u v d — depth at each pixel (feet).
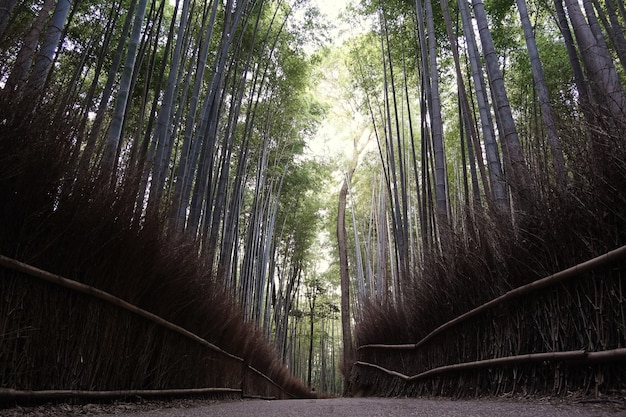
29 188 6.15
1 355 5.79
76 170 7.09
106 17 17.84
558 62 18.62
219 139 24.88
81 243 7.06
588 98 7.28
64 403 6.77
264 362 23.04
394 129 36.55
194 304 11.57
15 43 6.50
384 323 19.66
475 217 10.54
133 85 15.12
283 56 25.68
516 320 8.64
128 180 8.63
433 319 13.12
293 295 46.88
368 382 23.26
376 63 27.30
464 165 16.35
